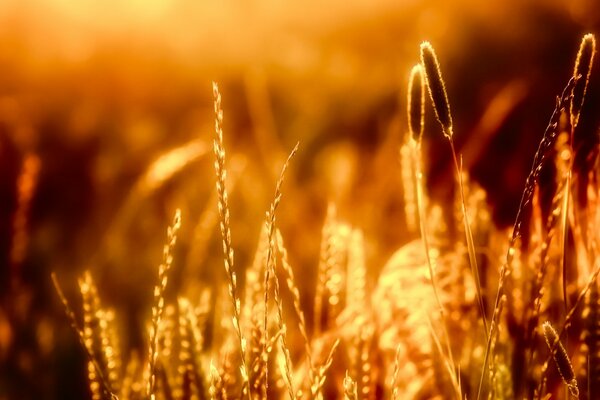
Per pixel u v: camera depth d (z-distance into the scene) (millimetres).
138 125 3111
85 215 2400
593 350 1160
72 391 1612
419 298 1281
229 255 1043
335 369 1318
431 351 1248
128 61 3793
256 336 1198
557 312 1280
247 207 2170
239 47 4004
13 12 3766
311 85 3469
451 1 3621
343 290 1433
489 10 3488
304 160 2816
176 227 1087
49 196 2469
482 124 2377
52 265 2098
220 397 1131
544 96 2590
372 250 1704
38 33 3816
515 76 3041
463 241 1315
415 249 1344
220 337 1380
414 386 1266
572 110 1081
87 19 3869
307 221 2133
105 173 2484
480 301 1085
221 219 1038
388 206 2107
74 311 1835
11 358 1649
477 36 3416
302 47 4008
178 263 1926
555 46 3273
